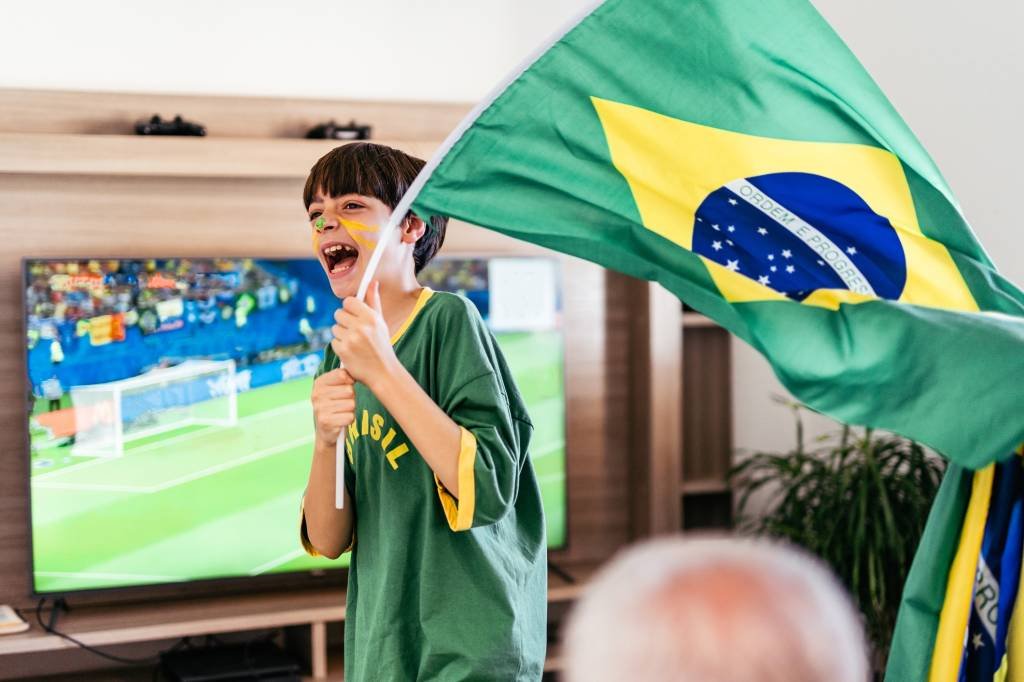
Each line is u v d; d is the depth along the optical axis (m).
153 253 3.59
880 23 3.82
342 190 1.62
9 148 3.29
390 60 3.85
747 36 1.50
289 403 3.65
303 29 3.76
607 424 4.11
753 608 0.42
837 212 1.55
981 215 3.46
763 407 4.31
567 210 1.50
